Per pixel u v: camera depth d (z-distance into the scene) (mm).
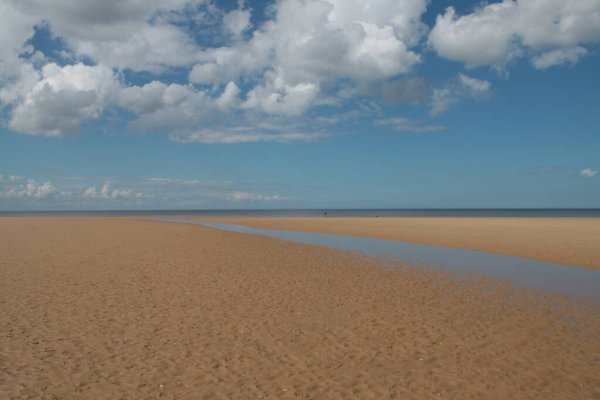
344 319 11320
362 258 22422
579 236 32719
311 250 25844
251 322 10984
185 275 17234
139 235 36812
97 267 19062
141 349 9031
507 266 19844
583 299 13641
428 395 7078
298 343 9484
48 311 11852
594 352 9039
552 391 7250
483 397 7020
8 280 16031
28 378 7539
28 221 66875
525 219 70750
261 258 22234
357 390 7242
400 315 11742
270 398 6941
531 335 10133
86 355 8656
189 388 7258
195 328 10461
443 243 29203
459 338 9883
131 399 6836
